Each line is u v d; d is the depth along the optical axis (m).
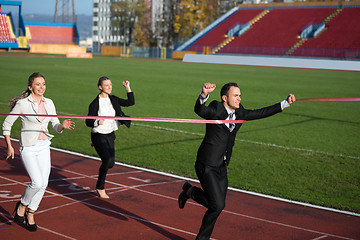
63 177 7.73
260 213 6.33
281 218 6.17
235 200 6.87
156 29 109.25
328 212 6.51
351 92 25.70
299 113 17.03
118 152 9.92
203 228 4.77
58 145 10.39
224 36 74.12
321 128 13.91
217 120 4.48
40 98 5.26
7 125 5.15
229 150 4.79
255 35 71.38
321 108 18.61
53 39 82.12
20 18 73.19
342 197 7.28
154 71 38.59
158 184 7.54
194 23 92.75
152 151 10.10
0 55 55.91
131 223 5.70
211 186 4.67
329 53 60.72
